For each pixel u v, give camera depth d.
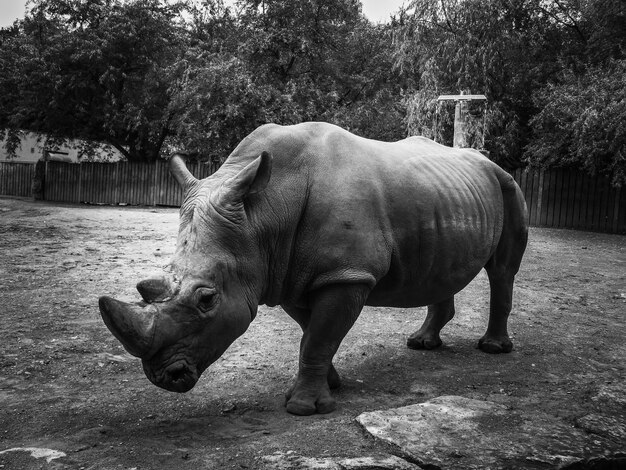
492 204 5.36
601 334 6.90
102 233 14.41
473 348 6.02
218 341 3.51
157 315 3.20
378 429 3.64
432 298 4.87
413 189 4.50
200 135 23.09
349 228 4.05
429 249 4.56
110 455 3.35
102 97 26.28
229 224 3.59
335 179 4.13
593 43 21.19
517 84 21.70
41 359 5.25
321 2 24.53
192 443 3.55
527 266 11.87
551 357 5.82
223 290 3.53
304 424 3.85
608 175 19.27
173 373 3.30
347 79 26.84
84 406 4.18
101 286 8.42
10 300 7.47
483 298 8.47
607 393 4.61
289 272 4.08
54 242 12.73
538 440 3.61
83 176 27.80
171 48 27.08
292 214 3.99
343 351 5.77
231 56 23.72
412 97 21.95
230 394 4.48
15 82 26.45
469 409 4.05
